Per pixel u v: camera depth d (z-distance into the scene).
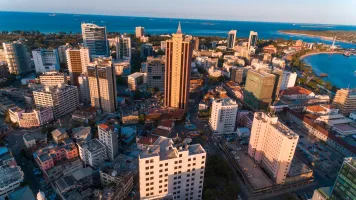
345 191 125.88
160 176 122.62
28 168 196.00
